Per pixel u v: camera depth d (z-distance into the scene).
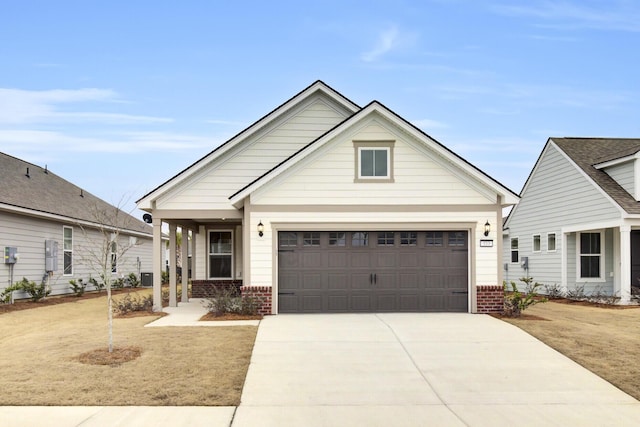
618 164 17.94
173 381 7.47
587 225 18.56
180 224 17.47
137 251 30.12
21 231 17.91
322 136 13.40
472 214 13.59
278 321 12.12
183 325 11.66
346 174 13.56
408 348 9.57
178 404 6.64
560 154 20.47
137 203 14.65
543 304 17.08
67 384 7.27
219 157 15.24
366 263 13.53
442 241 13.65
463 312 13.48
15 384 7.25
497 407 6.75
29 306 16.70
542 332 10.82
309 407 6.68
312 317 12.71
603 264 19.52
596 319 13.20
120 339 9.95
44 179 23.45
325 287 13.45
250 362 8.59
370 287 13.50
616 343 9.91
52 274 19.88
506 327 11.35
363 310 13.45
